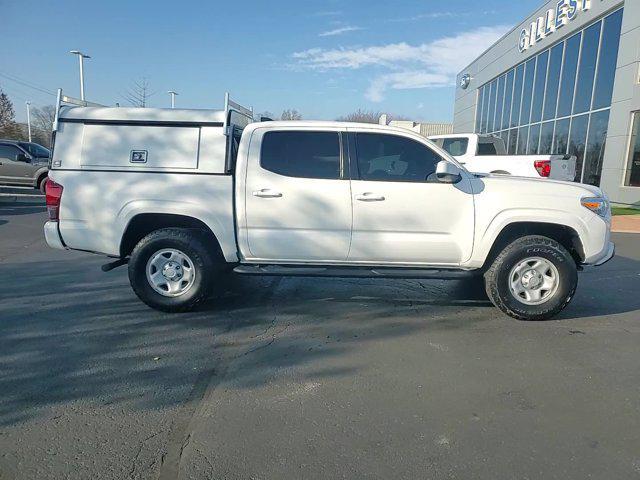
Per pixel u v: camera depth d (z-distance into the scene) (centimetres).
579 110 1706
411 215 477
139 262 488
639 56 1395
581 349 417
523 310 485
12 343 416
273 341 429
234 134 503
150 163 477
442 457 262
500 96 2442
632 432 289
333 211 476
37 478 241
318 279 646
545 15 1917
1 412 304
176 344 420
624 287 633
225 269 513
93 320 477
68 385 342
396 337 441
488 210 476
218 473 247
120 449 266
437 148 485
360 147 482
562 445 275
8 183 1702
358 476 246
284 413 307
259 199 476
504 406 318
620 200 1480
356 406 316
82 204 479
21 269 686
